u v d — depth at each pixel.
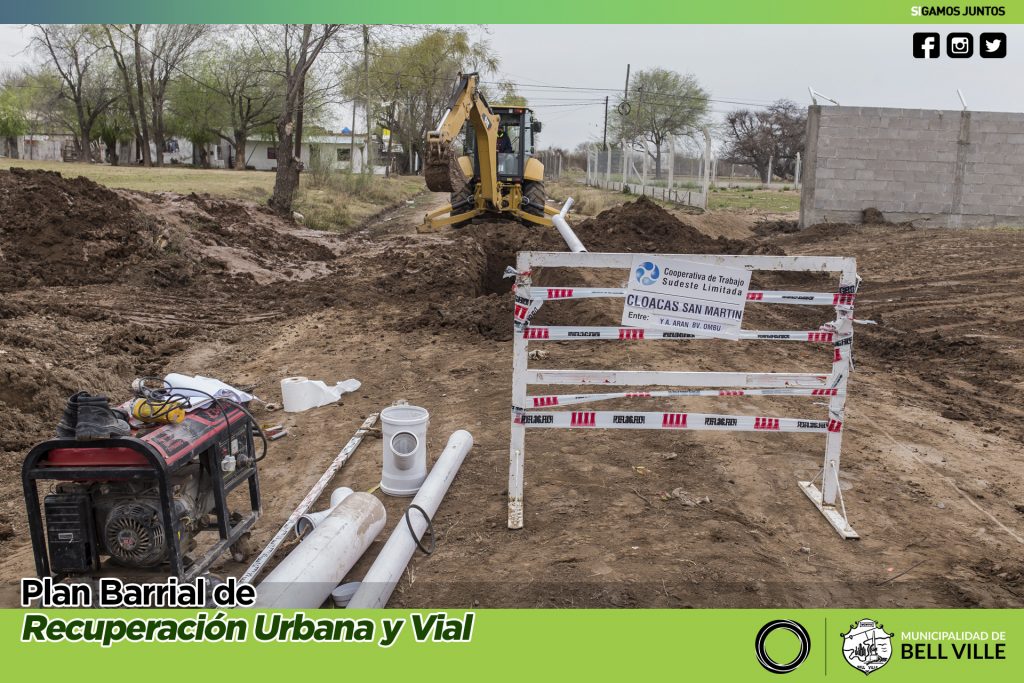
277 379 8.38
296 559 4.01
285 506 5.29
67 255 13.19
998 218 22.14
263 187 29.55
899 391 7.93
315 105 35.59
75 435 3.66
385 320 10.90
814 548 4.51
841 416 4.83
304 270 15.47
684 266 4.63
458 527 4.80
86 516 3.78
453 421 6.83
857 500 5.12
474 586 4.13
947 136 21.83
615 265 4.63
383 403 7.52
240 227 17.27
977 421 6.94
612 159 49.44
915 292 13.10
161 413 3.91
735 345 9.22
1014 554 4.46
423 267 14.28
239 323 11.08
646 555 4.36
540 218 19.05
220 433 4.15
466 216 18.84
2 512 5.34
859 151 22.14
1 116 56.34
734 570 4.21
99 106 55.31
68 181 14.97
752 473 5.54
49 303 11.02
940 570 4.29
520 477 4.88
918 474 5.60
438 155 14.11
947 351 9.66
